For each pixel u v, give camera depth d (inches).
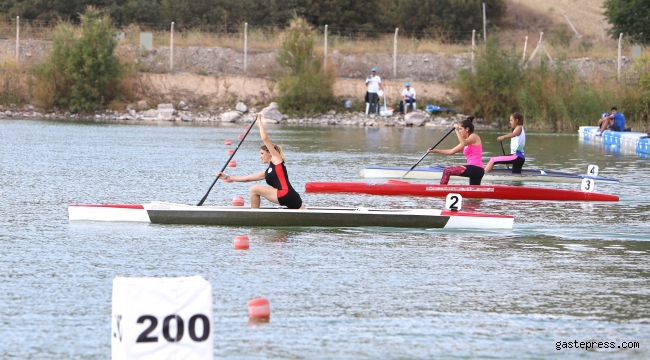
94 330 1099.3
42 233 1699.1
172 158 3253.0
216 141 4175.7
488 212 2129.7
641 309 1242.6
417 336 1101.1
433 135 4980.3
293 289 1306.6
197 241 1649.9
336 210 1846.7
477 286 1354.6
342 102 6146.7
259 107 6117.1
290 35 6161.4
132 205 1835.6
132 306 785.6
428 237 1755.7
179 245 1608.0
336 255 1553.9
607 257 1589.6
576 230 1872.5
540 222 1974.7
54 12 7445.9
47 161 3016.7
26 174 2625.5
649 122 5905.5
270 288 1310.3
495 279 1402.6
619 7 7810.0
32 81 5994.1
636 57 6289.4
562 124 5959.6
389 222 1840.6
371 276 1401.3
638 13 7741.1
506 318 1188.5
